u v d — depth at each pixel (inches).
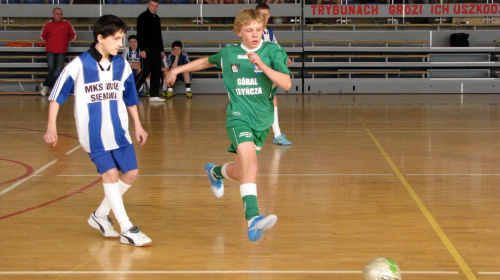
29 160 268.5
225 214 180.1
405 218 174.2
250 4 663.8
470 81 642.2
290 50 649.6
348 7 658.2
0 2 655.1
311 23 667.4
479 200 194.5
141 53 542.6
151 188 213.6
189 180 226.7
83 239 157.1
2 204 191.9
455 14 661.3
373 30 666.2
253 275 130.5
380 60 654.5
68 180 227.1
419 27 667.4
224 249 148.3
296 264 137.1
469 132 348.2
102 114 149.2
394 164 255.3
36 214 180.7
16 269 134.4
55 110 146.7
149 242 150.4
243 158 147.3
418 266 134.9
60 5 657.0
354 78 648.4
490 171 239.8
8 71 639.8
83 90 147.6
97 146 150.2
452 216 176.1
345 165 253.8
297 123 395.5
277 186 215.9
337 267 134.8
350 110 474.3
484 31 658.2
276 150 292.2
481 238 155.1
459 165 252.4
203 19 667.4
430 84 644.1
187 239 156.5
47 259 141.3
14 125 387.9
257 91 152.6
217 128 371.6
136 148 299.4
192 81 646.5
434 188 211.8
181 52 608.1
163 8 660.1
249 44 152.3
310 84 644.7
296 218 175.0
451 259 139.4
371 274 109.7
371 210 183.2
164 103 539.2
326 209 184.7
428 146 300.5
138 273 132.1
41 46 642.2
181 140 324.5
